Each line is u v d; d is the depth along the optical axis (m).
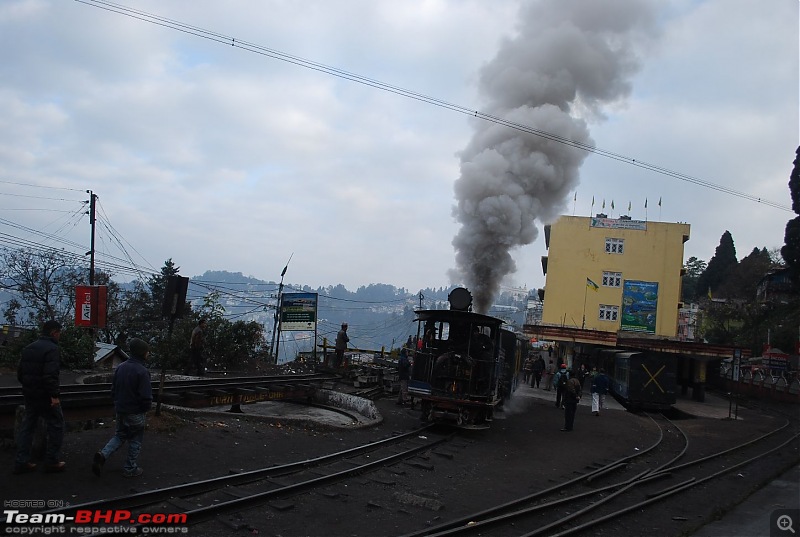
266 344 27.14
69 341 20.09
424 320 15.52
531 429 16.05
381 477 9.24
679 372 35.62
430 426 14.50
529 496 8.86
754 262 66.75
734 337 54.28
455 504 8.34
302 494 7.85
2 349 18.92
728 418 23.69
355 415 15.98
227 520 6.53
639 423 19.33
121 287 36.00
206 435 10.20
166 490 7.03
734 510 8.73
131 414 7.48
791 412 28.80
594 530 7.74
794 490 10.23
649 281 43.34
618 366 27.83
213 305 25.27
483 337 15.27
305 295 26.44
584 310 43.84
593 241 44.28
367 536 6.64
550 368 28.81
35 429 7.34
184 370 20.38
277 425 12.11
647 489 10.39
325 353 26.22
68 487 6.92
